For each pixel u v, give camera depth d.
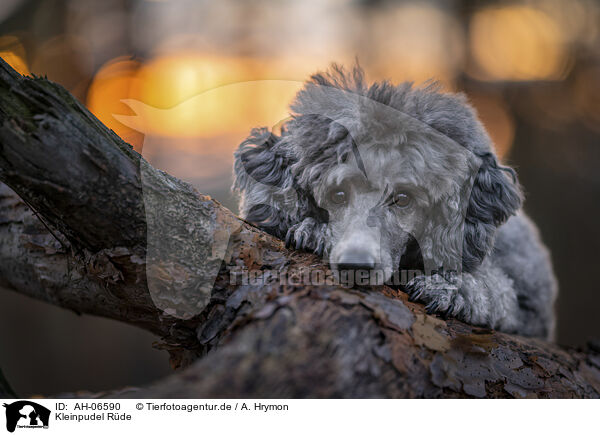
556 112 8.68
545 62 8.55
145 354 7.93
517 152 8.60
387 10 8.59
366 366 1.75
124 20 8.26
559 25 8.46
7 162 1.86
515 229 3.68
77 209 1.96
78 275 2.47
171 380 1.72
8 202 2.61
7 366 7.48
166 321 2.20
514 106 8.59
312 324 1.77
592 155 8.65
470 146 2.60
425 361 1.89
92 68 8.09
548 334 4.05
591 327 7.86
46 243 2.52
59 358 7.68
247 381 1.64
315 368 1.69
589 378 2.46
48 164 1.87
